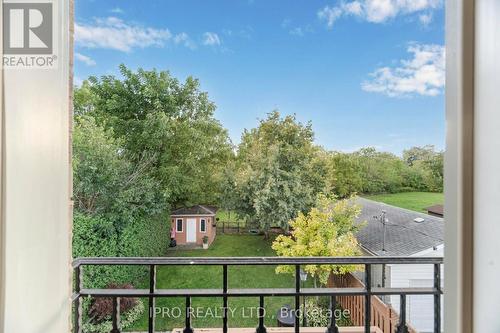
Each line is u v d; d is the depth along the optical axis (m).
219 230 7.57
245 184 7.57
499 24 0.56
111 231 5.01
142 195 6.29
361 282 4.44
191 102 8.70
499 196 0.56
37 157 0.76
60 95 0.83
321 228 5.79
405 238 5.53
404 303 1.18
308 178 7.66
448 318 0.69
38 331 0.75
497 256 0.56
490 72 0.58
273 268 5.59
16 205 0.70
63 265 0.84
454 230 0.66
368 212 6.77
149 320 1.13
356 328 1.81
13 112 0.69
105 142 5.64
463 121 0.64
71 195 0.89
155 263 1.14
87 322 3.57
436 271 1.16
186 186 7.64
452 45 0.67
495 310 0.57
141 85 8.02
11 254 0.69
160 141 7.40
